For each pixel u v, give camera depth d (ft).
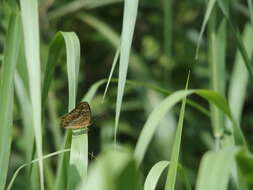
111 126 7.22
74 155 4.28
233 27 4.71
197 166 7.19
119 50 4.33
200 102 7.99
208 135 7.04
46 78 4.55
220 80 5.04
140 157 4.39
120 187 3.76
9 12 4.50
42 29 6.84
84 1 6.99
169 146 6.42
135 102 7.50
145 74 7.02
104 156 3.67
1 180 4.38
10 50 4.44
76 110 4.29
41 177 4.20
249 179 3.89
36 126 4.26
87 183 3.64
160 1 7.93
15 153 6.73
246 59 4.75
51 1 6.84
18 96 5.29
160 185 6.66
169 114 6.50
